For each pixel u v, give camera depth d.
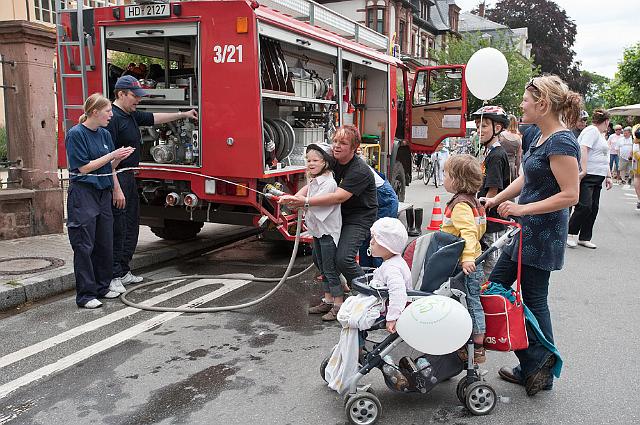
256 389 3.85
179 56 8.12
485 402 3.51
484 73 6.73
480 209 3.75
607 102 35.56
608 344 4.71
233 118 6.15
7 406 3.58
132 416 3.48
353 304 3.47
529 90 3.59
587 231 8.62
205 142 6.30
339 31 8.84
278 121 6.98
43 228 7.92
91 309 5.41
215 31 6.09
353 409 3.36
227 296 5.91
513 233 3.54
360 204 5.01
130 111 5.80
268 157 6.45
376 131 10.73
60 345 4.55
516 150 6.20
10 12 14.59
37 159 7.82
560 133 3.49
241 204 6.43
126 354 4.40
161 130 6.75
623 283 6.62
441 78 14.34
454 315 3.13
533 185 3.64
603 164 8.35
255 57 6.00
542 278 3.73
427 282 3.54
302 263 7.34
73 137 5.12
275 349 4.55
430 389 3.49
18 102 7.71
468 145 22.47
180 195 6.62
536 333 3.68
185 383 3.93
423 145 11.74
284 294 6.00
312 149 4.93
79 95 6.90
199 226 8.22
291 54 7.70
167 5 6.20
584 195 8.38
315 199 4.87
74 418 3.45
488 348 3.62
